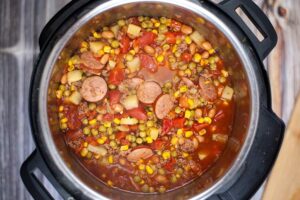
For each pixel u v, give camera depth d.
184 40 0.45
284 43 0.47
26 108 0.46
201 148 0.45
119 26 0.45
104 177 0.45
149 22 0.45
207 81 0.45
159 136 0.45
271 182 0.46
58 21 0.41
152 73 0.45
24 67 0.46
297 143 0.46
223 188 0.41
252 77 0.40
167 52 0.45
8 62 0.46
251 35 0.41
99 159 0.45
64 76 0.44
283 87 0.47
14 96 0.46
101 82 0.44
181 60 0.45
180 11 0.42
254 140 0.41
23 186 0.46
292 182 0.46
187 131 0.45
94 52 0.44
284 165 0.46
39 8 0.47
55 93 0.44
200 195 0.40
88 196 0.41
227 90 0.45
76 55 0.44
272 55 0.47
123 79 0.44
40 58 0.39
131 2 0.40
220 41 0.43
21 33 0.46
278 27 0.47
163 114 0.44
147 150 0.44
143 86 0.44
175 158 0.45
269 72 0.47
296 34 0.47
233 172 0.40
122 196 0.44
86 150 0.44
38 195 0.40
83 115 0.44
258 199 0.46
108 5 0.40
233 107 0.45
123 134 0.45
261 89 0.41
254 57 0.40
